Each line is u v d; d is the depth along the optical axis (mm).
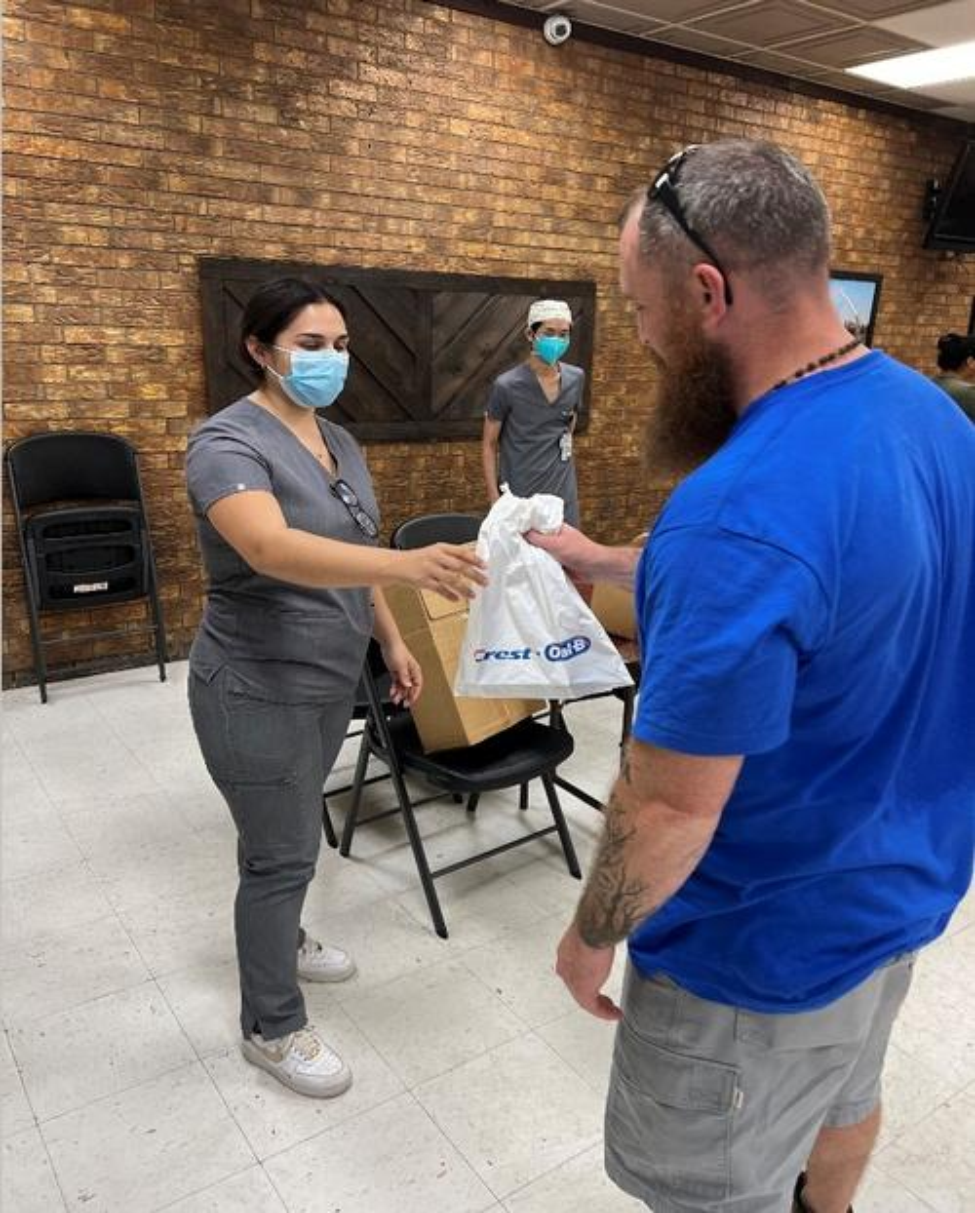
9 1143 1613
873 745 871
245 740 1600
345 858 2525
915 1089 1784
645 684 817
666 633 792
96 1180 1549
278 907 1688
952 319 6660
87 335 3496
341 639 1634
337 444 1748
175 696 3588
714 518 771
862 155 5734
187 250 3619
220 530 1475
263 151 3691
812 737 841
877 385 841
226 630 1600
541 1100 1739
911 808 933
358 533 1679
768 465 778
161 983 2018
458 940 2195
